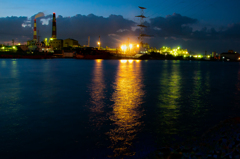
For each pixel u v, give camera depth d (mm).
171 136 7266
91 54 186750
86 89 19234
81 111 11055
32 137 7336
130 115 10258
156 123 8906
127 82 25422
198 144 4859
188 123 8914
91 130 8023
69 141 6969
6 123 8938
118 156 5754
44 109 11477
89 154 5996
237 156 3922
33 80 26828
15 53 163875
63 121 9234
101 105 12555
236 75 40094
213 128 5691
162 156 4609
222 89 20078
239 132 4762
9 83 23562
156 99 14609
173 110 11367
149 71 48406
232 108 11914
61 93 16906
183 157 4395
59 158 5816
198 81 27938
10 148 6465
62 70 47344
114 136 7371
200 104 12992
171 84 23953
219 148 4340
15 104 12766
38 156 5953
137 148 6246
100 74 37469
